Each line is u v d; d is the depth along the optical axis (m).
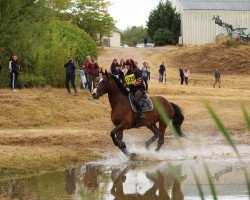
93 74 27.81
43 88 28.62
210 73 57.41
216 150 16.89
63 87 30.53
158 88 37.28
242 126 22.19
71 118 22.11
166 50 67.88
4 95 23.94
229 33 66.62
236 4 72.31
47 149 15.29
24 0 29.50
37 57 30.34
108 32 65.19
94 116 23.19
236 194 10.51
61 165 14.05
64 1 58.94
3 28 28.50
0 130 18.53
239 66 57.88
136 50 68.69
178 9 75.19
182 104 29.20
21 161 13.63
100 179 12.50
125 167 14.09
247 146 17.84
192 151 16.59
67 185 11.73
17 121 20.09
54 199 10.27
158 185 11.79
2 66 28.14
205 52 61.12
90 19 61.97
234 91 39.41
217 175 12.81
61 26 40.84
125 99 14.88
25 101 22.05
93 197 10.54
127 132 20.20
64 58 30.59
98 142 17.41
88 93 27.41
